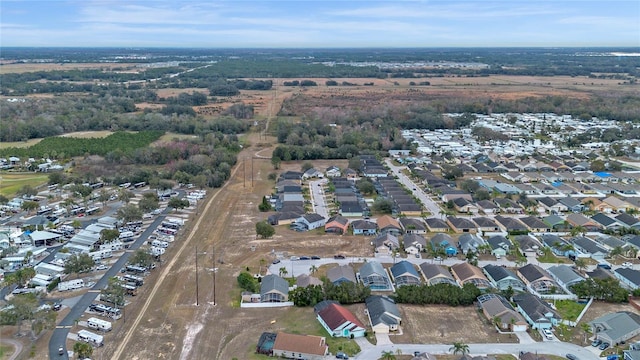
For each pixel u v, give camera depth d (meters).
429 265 120.44
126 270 121.12
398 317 97.12
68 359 86.00
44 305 103.31
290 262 127.06
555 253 133.75
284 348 87.38
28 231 146.38
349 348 89.31
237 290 111.94
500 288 112.31
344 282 108.75
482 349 89.69
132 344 91.00
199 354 88.25
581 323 98.56
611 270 122.94
